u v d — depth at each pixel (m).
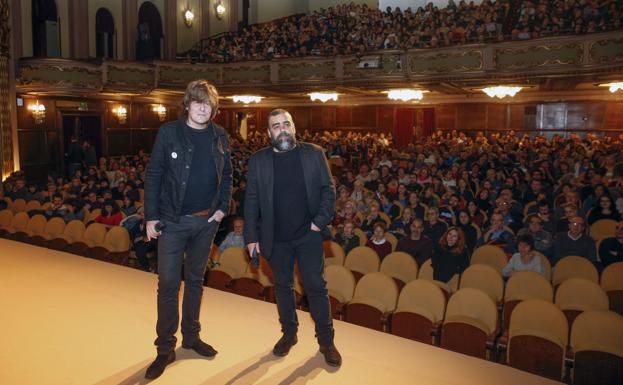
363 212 9.96
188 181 2.59
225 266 7.43
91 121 20.42
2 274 4.05
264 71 19.02
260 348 2.90
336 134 23.28
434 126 22.66
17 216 10.03
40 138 18.28
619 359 4.43
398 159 15.16
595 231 8.41
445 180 11.85
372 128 23.88
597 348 4.57
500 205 8.72
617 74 13.84
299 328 3.19
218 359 2.77
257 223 2.79
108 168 16.36
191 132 2.61
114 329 3.10
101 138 20.48
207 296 3.67
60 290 3.71
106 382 2.53
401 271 7.05
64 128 19.50
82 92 17.73
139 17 21.66
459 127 22.12
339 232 8.16
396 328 5.60
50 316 3.26
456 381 2.60
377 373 2.66
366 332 3.15
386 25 19.36
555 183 11.72
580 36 13.77
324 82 17.98
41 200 12.48
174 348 2.72
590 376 4.55
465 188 10.85
